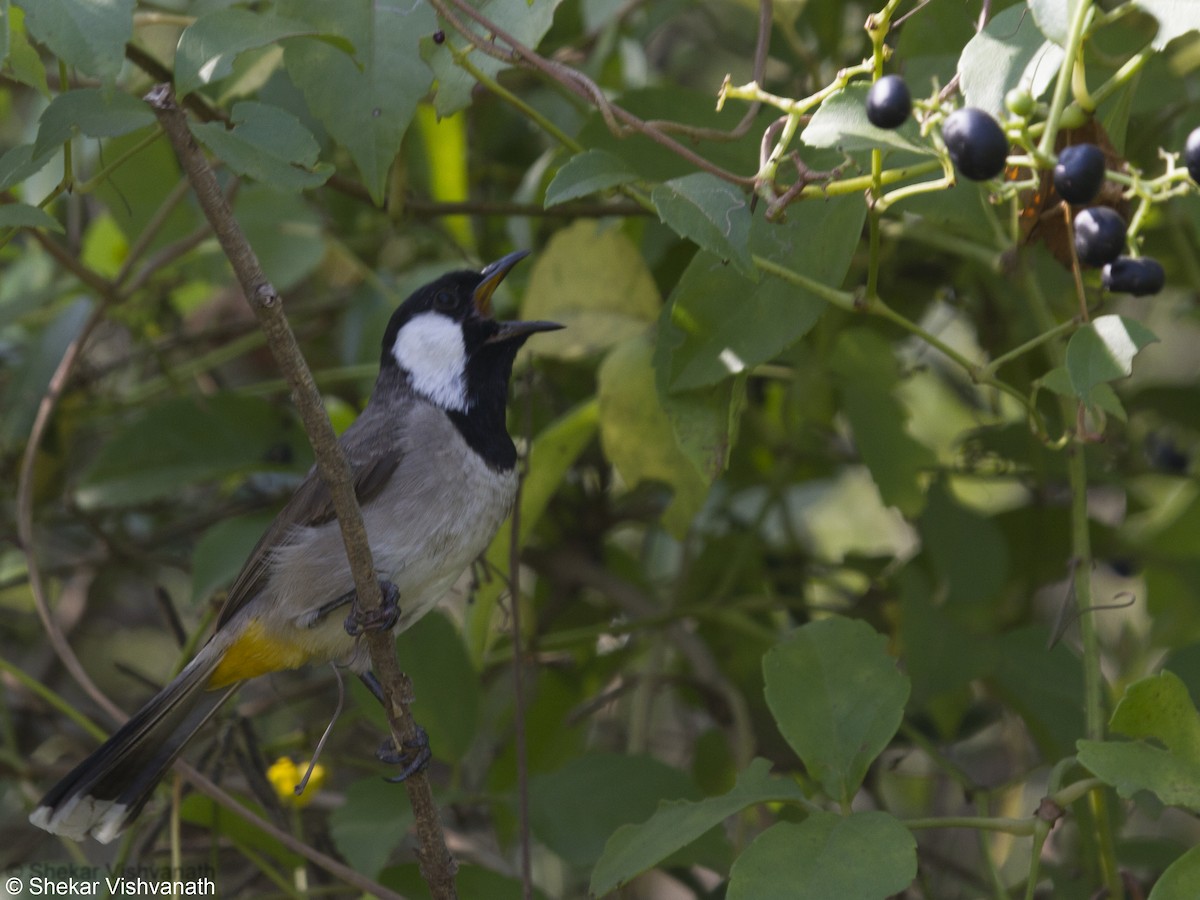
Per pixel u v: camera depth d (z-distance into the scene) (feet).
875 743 17.75
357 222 31.48
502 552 25.67
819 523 40.27
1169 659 21.31
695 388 19.45
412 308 24.84
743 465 32.37
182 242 27.99
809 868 15.89
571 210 24.89
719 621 29.30
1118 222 16.14
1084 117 16.39
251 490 32.68
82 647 36.96
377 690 23.48
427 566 23.30
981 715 30.07
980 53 17.04
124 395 33.94
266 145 16.35
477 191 31.71
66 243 31.14
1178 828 33.40
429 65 18.65
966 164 14.97
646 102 22.04
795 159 17.31
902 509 26.12
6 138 35.32
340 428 29.14
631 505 31.89
